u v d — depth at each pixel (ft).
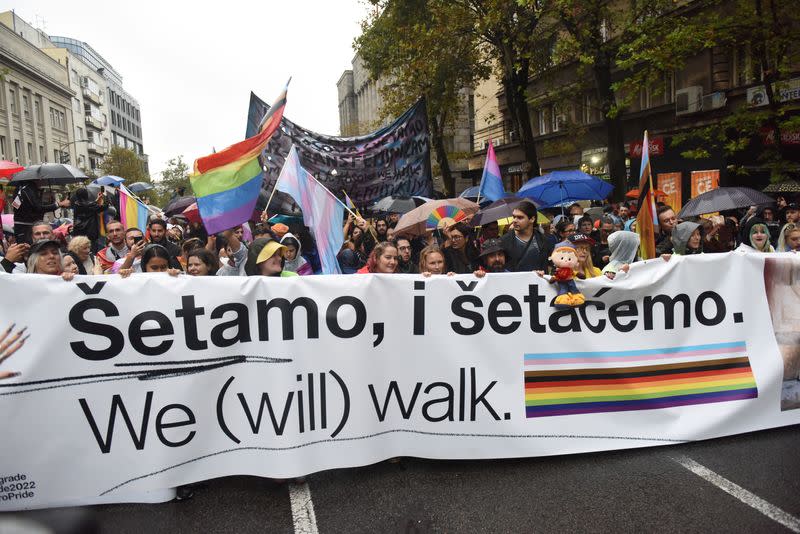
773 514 10.57
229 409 11.75
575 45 49.73
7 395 10.63
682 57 41.91
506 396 12.93
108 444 11.16
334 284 12.24
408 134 30.32
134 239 19.97
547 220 29.63
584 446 13.05
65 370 10.99
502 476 12.34
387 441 12.56
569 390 13.16
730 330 14.07
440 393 12.76
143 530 10.46
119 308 11.27
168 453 11.38
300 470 11.83
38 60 167.12
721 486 11.61
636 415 13.38
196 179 16.99
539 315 13.10
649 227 17.60
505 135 103.09
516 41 56.85
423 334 12.71
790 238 19.02
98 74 264.52
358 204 29.84
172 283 11.55
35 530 10.43
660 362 13.61
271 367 11.92
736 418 13.79
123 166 200.54
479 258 20.45
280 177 17.93
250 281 11.88
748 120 40.70
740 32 39.99
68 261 16.07
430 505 11.19
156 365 11.41
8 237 28.81
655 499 11.19
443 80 68.54
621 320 13.50
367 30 73.72
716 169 56.08
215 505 11.35
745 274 14.24
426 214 22.86
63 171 29.89
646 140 17.54
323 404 12.14
